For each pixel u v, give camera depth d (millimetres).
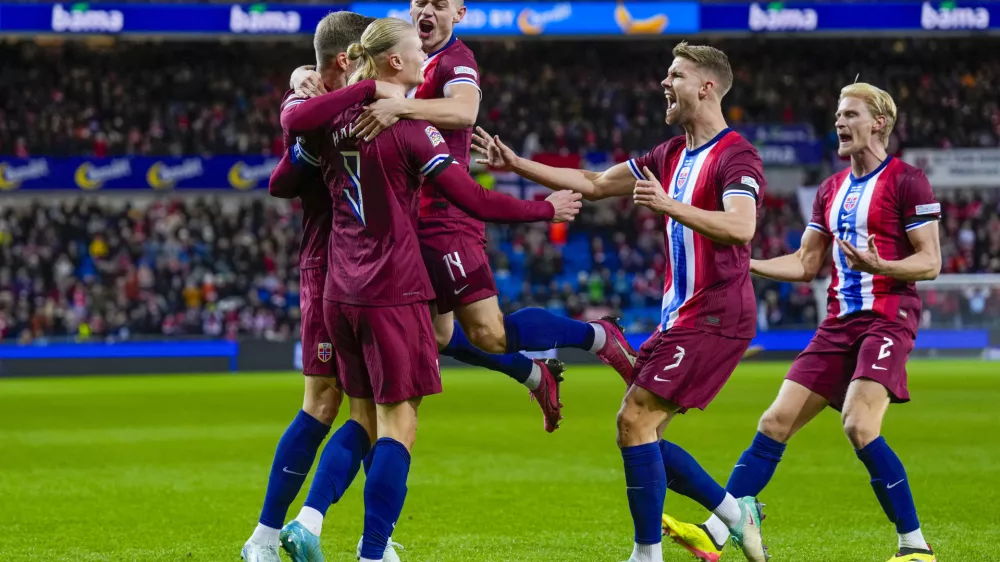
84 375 33188
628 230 42812
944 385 24375
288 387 26625
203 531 8422
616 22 41969
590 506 9461
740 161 6395
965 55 48438
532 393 8023
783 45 48375
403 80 6109
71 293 37750
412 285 6016
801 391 7168
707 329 6473
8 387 27484
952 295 36469
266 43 48281
